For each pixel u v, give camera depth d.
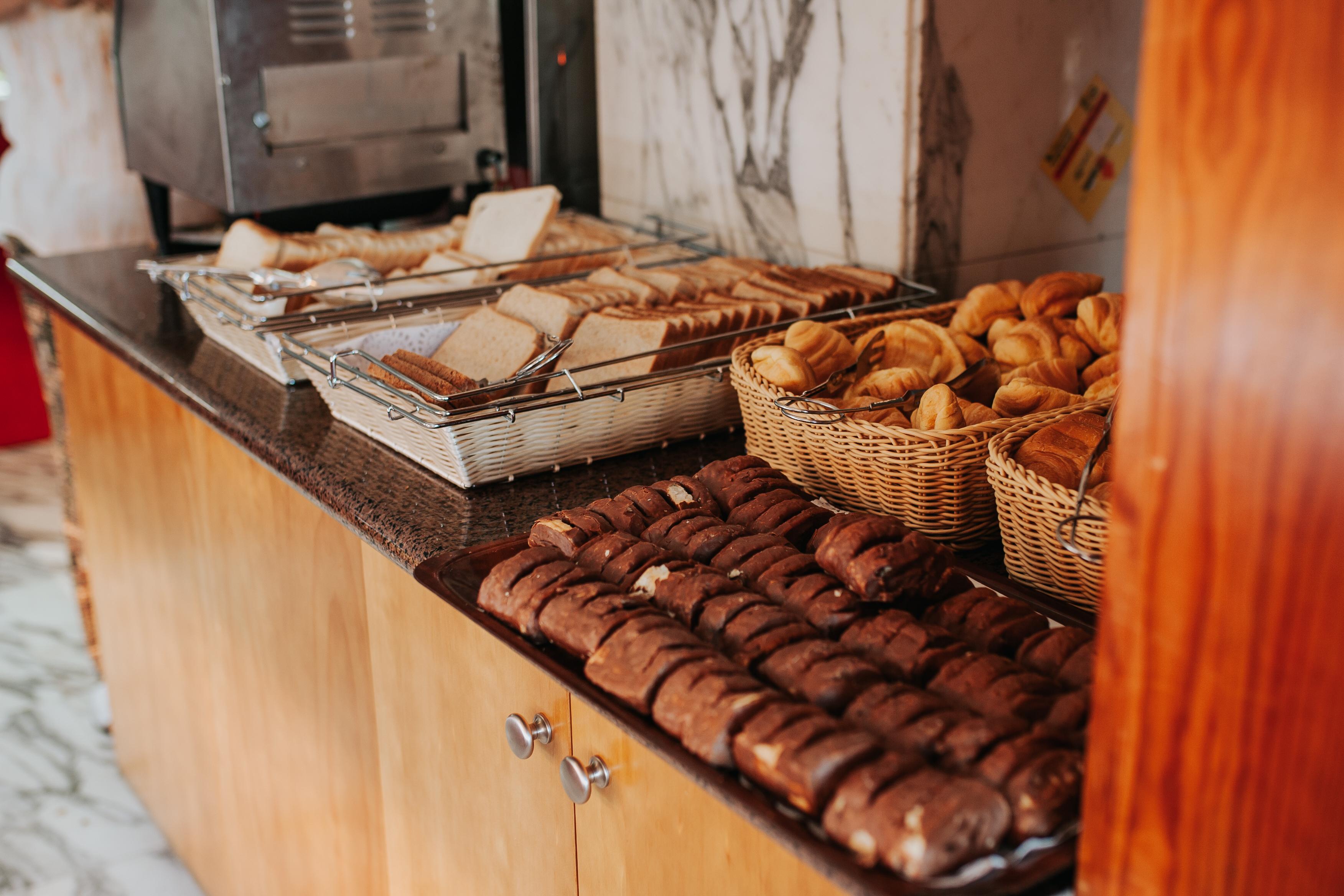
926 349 1.20
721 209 1.83
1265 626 0.53
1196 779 0.57
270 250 1.62
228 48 1.72
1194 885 0.58
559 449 1.21
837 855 0.64
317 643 1.35
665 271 1.57
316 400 1.42
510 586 0.89
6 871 2.01
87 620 2.40
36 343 2.18
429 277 1.60
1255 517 0.52
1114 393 1.05
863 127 1.55
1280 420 0.50
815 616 0.83
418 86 1.92
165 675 1.91
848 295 1.44
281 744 1.53
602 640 0.80
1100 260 1.76
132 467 1.80
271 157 1.81
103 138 2.48
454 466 1.16
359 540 1.20
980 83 1.53
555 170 2.09
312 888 1.55
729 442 1.32
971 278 1.62
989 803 0.63
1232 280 0.51
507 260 1.66
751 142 1.74
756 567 0.88
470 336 1.33
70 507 2.29
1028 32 1.55
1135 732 0.59
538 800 0.99
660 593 0.86
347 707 1.32
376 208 2.04
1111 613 0.59
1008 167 1.60
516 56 2.10
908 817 0.62
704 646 0.78
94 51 2.42
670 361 1.27
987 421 1.02
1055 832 0.65
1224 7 0.48
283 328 1.41
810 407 1.06
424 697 1.14
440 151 1.97
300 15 1.77
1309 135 0.47
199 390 1.45
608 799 0.90
